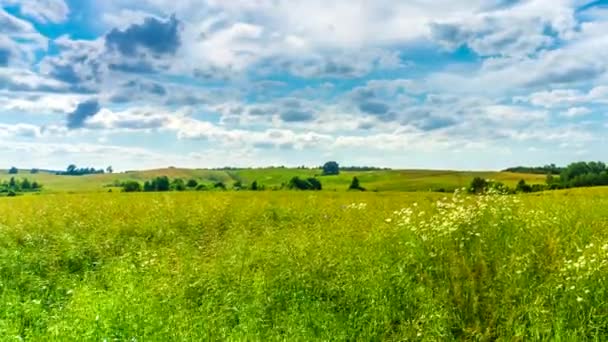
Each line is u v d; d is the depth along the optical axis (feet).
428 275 34.06
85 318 30.25
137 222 58.03
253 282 36.58
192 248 47.65
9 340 27.04
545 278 31.68
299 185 243.81
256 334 29.63
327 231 47.78
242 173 438.40
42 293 37.19
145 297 33.96
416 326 29.91
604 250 31.32
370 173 367.45
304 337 29.48
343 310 32.99
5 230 52.85
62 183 380.99
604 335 26.55
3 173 446.60
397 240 40.11
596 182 175.94
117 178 413.18
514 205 42.57
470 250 35.37
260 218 61.36
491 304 30.73
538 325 27.61
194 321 31.37
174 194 118.42
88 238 49.29
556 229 38.83
